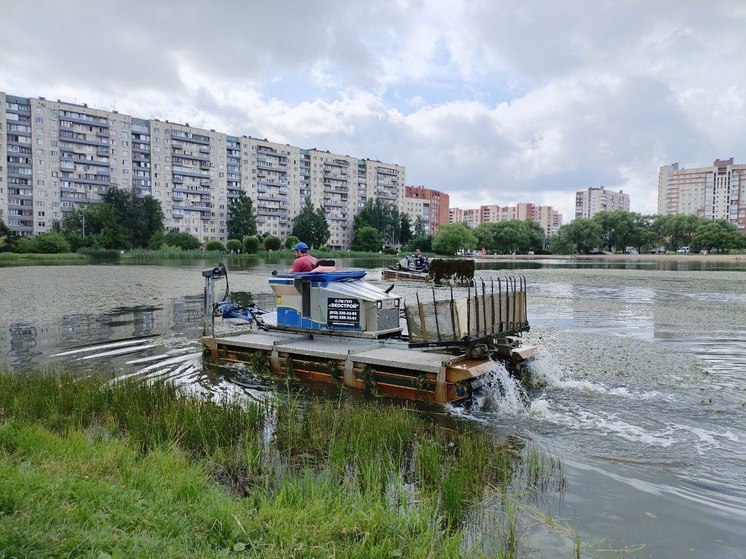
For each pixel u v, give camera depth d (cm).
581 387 925
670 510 497
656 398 859
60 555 333
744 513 493
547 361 1027
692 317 1819
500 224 13862
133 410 725
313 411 741
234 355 1123
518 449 655
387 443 639
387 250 12975
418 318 920
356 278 1123
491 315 909
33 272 4194
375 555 380
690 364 1091
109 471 500
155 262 6488
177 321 1648
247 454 584
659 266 6297
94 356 1175
